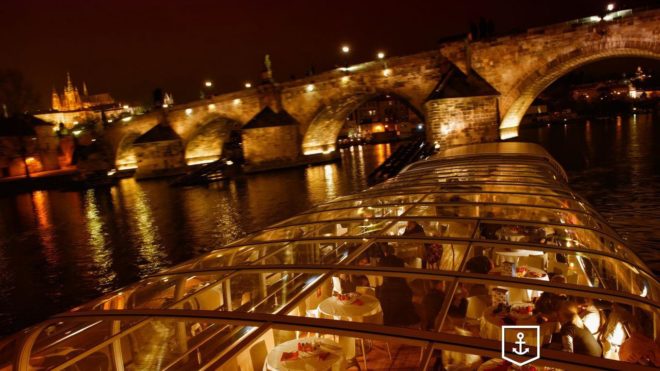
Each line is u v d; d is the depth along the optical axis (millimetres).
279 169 60094
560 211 8016
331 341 5082
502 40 40438
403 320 5766
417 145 46781
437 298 4965
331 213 9805
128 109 122875
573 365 3107
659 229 21422
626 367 3031
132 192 56156
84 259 26219
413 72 47562
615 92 146500
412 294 6074
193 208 39438
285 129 59469
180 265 7363
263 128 58281
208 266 7234
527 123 117812
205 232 30328
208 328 5230
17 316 18656
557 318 4883
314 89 56875
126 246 28422
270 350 5199
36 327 5160
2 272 24938
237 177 57094
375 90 51344
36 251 29000
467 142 41000
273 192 43344
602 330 5141
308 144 63594
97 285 21672
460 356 4086
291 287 6004
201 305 6086
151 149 72312
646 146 51125
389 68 49281
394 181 13750
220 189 49344
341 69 53625
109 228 34344
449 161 17812
